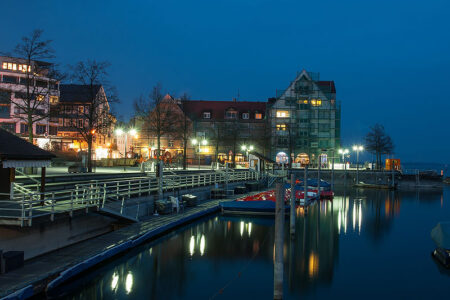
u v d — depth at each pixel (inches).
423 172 3503.9
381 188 2891.2
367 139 3572.8
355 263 853.8
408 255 925.8
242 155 3294.8
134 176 1525.6
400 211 1704.0
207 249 911.0
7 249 620.7
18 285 494.0
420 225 1352.1
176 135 2977.4
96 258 652.1
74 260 625.6
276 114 3440.0
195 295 627.8
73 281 586.9
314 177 2999.5
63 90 2723.9
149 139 3221.0
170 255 849.5
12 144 749.3
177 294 627.5
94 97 1507.1
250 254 880.9
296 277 746.8
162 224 981.2
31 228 658.2
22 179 957.8
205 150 3302.2
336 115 3619.6
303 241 1064.8
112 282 672.4
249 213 1381.6
